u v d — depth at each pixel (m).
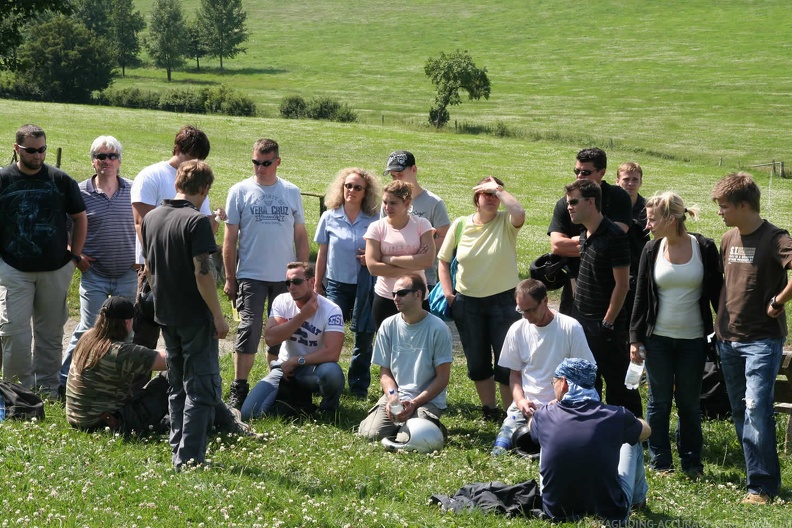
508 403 9.05
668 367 7.85
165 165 9.05
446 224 10.18
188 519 5.68
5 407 7.88
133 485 6.15
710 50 134.12
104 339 7.69
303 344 9.08
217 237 20.31
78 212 8.88
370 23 174.25
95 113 67.88
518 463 7.71
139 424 7.72
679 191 47.41
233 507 5.89
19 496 5.77
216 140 58.34
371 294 10.01
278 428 8.29
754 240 7.37
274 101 107.62
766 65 122.00
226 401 9.15
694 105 100.00
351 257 10.05
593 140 68.38
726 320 7.54
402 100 111.50
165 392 7.89
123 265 9.48
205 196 6.80
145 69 156.12
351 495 6.47
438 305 9.33
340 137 64.06
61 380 9.02
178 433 6.98
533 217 35.75
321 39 165.75
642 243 8.89
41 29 119.50
